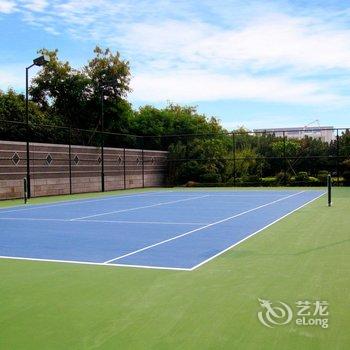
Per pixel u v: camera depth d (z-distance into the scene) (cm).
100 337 439
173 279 655
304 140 4022
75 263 776
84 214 1619
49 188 2731
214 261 778
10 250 909
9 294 590
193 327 462
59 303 549
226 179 3744
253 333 444
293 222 1312
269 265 741
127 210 1756
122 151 3416
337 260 777
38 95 4278
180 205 1972
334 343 418
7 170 2425
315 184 3456
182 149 3872
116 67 4288
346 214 1505
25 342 430
